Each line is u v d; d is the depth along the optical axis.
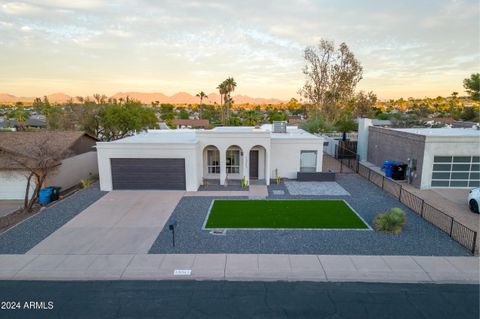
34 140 19.84
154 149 18.08
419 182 18.84
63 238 11.84
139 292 8.45
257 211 14.70
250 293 8.38
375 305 7.86
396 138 22.34
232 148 20.67
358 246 11.02
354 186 19.33
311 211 14.67
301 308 7.75
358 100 58.19
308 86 47.19
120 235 12.08
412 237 11.77
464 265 9.71
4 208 16.77
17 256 10.41
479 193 14.30
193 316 7.46
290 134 24.30
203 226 12.90
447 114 76.88
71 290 8.58
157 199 16.70
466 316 7.44
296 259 10.09
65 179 20.66
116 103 35.34
